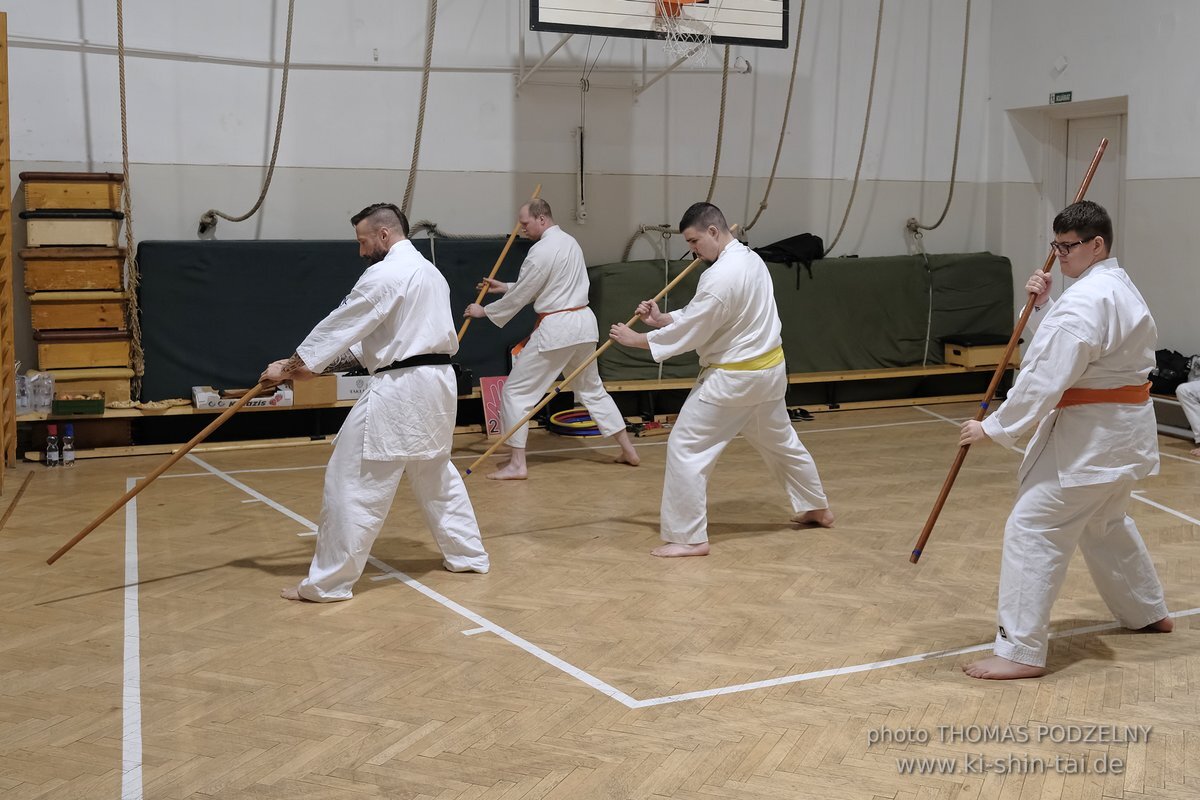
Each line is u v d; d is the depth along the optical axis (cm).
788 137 916
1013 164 975
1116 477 328
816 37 915
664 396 858
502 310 652
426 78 744
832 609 409
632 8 716
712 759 287
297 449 728
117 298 686
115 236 683
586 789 271
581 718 313
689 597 424
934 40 956
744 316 469
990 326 952
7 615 403
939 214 980
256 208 750
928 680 340
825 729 305
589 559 477
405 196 761
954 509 562
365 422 411
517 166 836
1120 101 882
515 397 645
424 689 335
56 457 671
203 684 339
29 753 291
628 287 829
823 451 722
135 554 484
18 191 711
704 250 483
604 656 362
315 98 780
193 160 754
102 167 733
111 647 371
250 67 761
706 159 891
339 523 412
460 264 782
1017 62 948
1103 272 332
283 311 741
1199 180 809
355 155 794
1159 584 376
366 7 784
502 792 270
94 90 725
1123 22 855
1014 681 338
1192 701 322
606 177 862
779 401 494
